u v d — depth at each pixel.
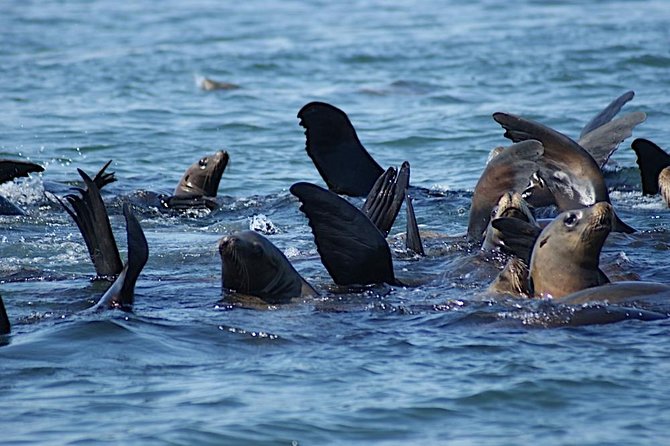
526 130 23.12
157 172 32.03
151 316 16.86
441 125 36.53
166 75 46.31
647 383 13.59
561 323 16.00
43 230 25.11
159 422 12.59
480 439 12.13
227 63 48.59
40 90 43.19
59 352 15.05
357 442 12.14
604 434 12.17
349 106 40.03
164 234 25.05
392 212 21.23
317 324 16.47
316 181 31.12
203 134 36.41
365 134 35.62
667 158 27.48
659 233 22.83
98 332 15.75
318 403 13.16
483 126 36.22
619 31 52.34
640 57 45.75
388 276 18.98
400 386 13.70
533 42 50.47
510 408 12.98
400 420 12.66
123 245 23.34
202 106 40.47
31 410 13.03
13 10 67.81
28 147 34.28
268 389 13.63
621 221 23.75
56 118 38.28
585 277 17.45
